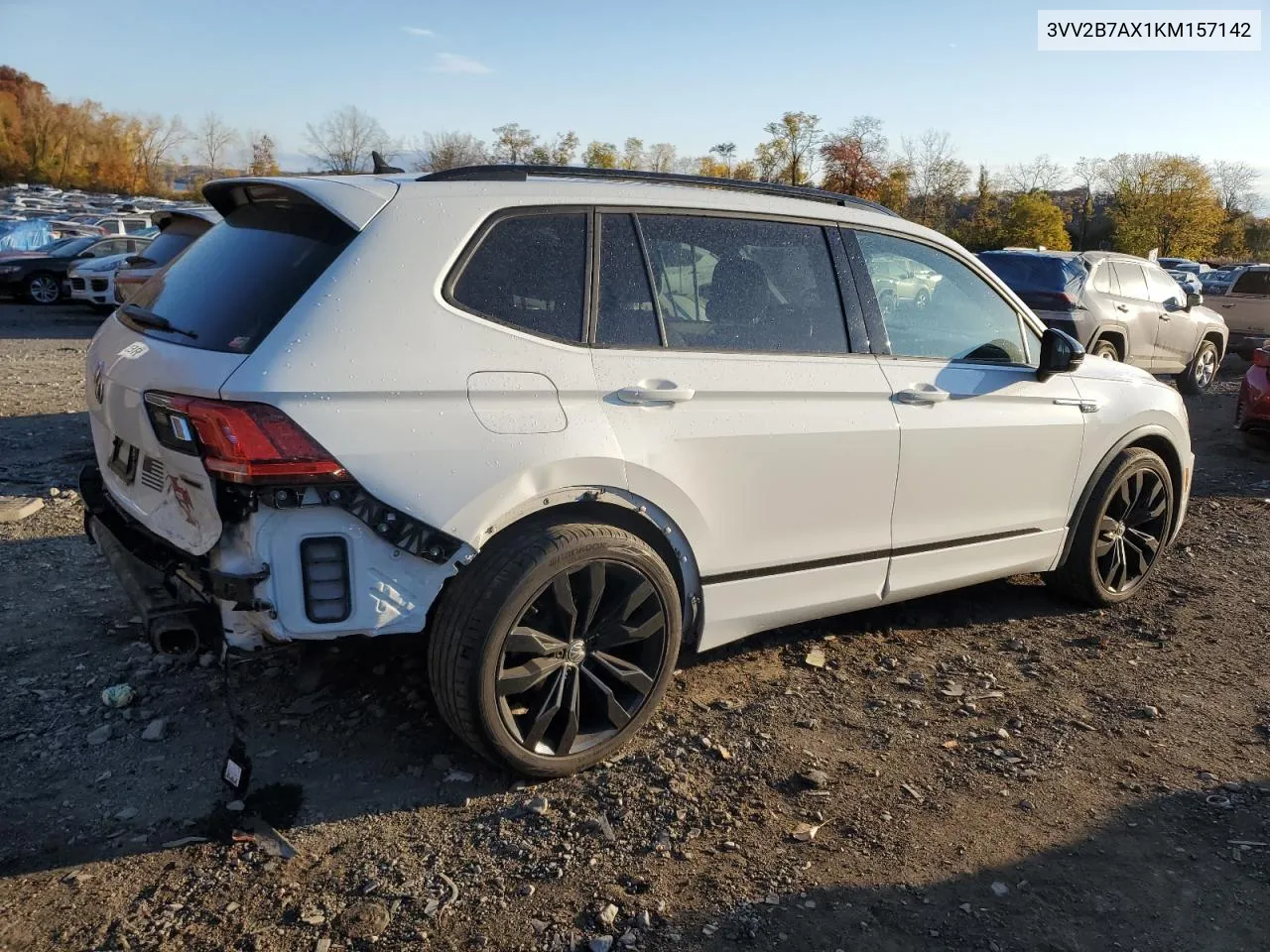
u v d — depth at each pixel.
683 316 3.42
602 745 3.28
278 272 2.93
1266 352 8.86
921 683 4.04
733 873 2.79
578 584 3.15
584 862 2.82
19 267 21.31
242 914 2.57
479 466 2.89
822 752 3.46
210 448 2.65
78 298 19.50
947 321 4.17
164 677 3.82
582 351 3.16
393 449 2.77
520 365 3.02
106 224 30.38
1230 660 4.38
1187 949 2.57
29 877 2.69
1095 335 10.89
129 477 3.24
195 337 2.93
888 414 3.81
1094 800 3.22
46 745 3.33
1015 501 4.36
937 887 2.77
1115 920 2.66
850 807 3.13
